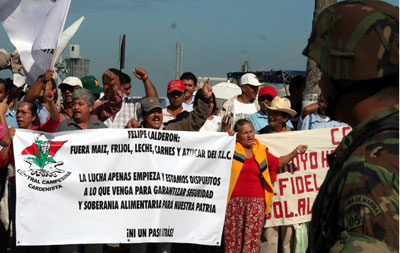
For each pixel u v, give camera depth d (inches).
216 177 212.1
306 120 263.3
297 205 234.1
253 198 217.2
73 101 211.5
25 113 216.7
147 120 218.4
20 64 299.3
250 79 280.2
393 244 50.7
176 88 254.8
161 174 205.9
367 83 58.1
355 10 57.5
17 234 197.5
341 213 55.3
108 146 203.0
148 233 205.0
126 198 203.9
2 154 200.1
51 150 200.2
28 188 198.5
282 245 237.8
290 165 234.2
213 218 211.8
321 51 60.1
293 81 303.0
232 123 280.2
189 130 224.4
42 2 236.2
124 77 268.7
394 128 56.3
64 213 200.7
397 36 55.6
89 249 211.8
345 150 61.3
